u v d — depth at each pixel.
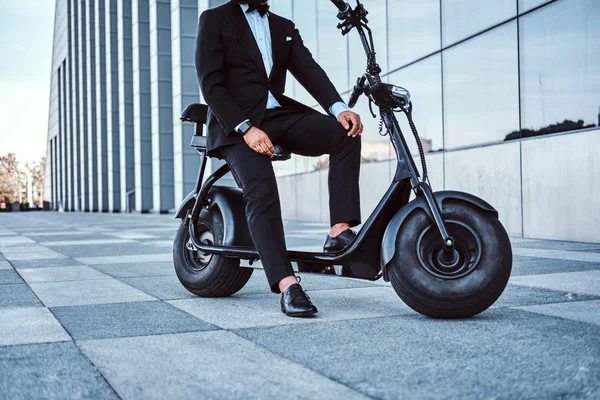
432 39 9.86
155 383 2.03
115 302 3.67
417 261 2.93
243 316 3.15
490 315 3.04
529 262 5.26
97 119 40.75
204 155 3.83
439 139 9.70
